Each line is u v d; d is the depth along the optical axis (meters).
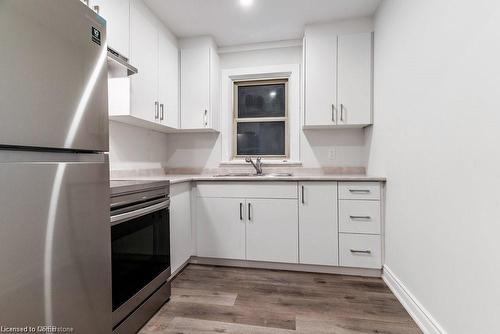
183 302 1.74
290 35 2.73
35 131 0.75
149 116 2.16
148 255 1.55
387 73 2.00
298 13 2.32
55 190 0.81
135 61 1.97
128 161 2.35
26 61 0.73
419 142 1.47
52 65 0.81
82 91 0.93
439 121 1.27
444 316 1.23
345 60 2.41
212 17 2.37
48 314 0.79
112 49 1.57
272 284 2.01
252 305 1.70
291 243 2.24
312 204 2.21
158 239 1.68
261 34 2.70
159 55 2.34
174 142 3.11
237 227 2.34
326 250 2.19
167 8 2.22
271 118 3.01
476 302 1.00
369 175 2.50
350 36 2.40
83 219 0.93
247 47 2.91
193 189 2.42
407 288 1.65
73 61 0.89
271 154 3.04
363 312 1.61
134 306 1.39
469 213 1.05
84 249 0.94
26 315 0.72
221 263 2.41
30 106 0.74
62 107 0.84
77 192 0.90
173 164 3.11
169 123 2.52
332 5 2.21
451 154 1.17
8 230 0.68
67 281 0.86
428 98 1.37
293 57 2.88
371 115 2.38
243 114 3.11
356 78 2.39
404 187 1.68
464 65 1.08
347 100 2.41
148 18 2.17
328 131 2.81
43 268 0.77
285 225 2.25
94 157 1.02
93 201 0.98
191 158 3.08
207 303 1.73
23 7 0.72
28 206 0.73
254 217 2.30
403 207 1.70
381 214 2.10
